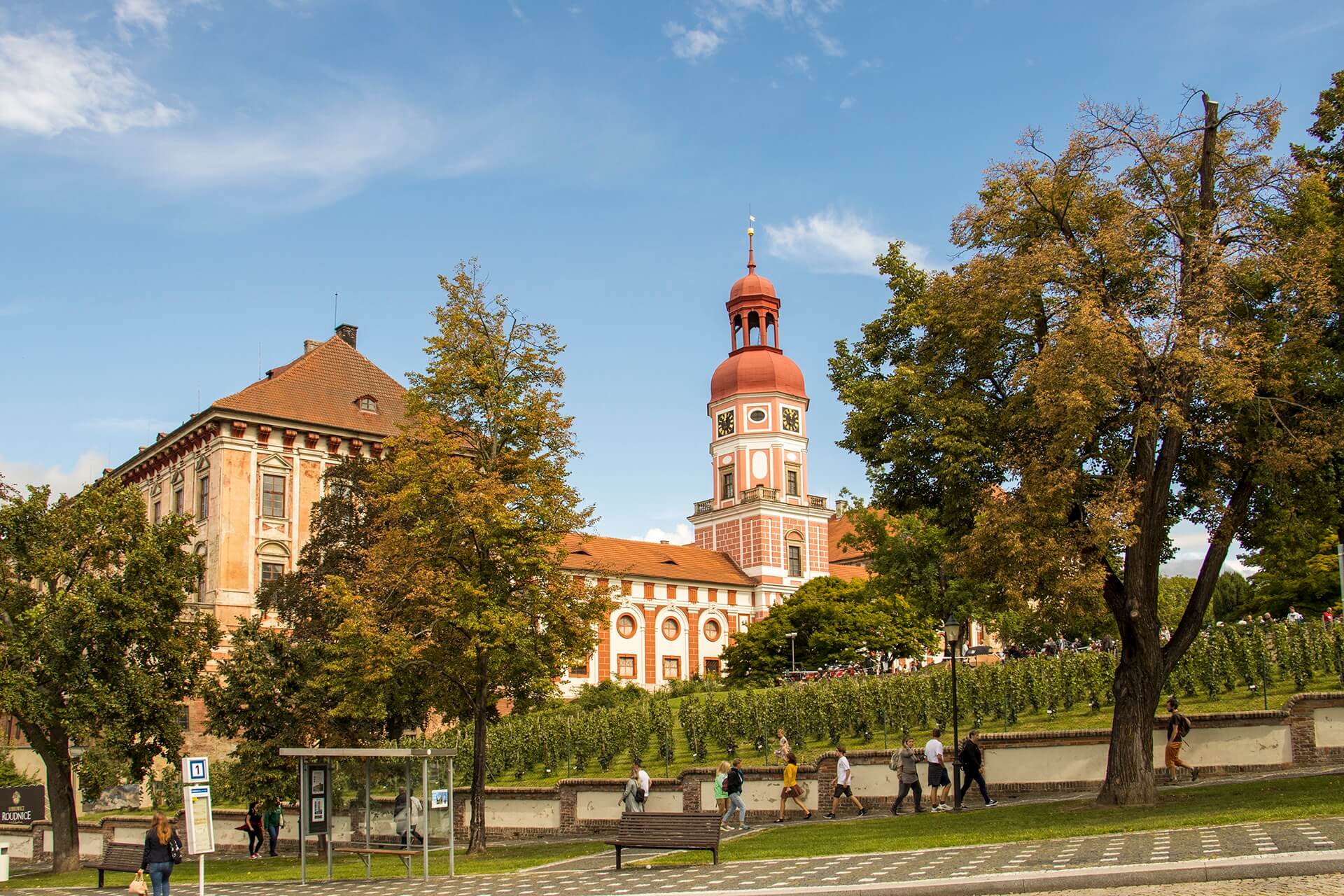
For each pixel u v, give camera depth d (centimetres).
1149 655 2528
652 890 1888
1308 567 5816
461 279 3206
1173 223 2528
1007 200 2661
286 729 3547
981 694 3797
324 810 2648
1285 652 3459
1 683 3388
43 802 4666
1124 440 2572
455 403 3167
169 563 3703
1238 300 2464
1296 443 2406
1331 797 2194
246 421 6344
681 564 9500
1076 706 3838
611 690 7350
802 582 9944
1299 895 1355
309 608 4291
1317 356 2450
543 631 3128
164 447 6806
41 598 3578
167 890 2188
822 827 2772
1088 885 1526
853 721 3975
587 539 3206
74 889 2939
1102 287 2505
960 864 1789
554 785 3528
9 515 3644
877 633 7669
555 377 3212
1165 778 2912
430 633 3047
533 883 2209
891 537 6388
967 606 6059
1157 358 2383
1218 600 9262
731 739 4141
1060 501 2373
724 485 10231
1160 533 2530
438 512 3012
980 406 2650
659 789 3412
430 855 3009
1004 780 3073
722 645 9450
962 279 2698
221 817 4034
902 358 2994
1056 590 2381
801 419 10238
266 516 6391
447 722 3444
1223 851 1619
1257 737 2880
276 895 2325
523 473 3091
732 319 10462
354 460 4838
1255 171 2538
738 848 2436
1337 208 2641
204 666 3816
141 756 3553
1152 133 2595
